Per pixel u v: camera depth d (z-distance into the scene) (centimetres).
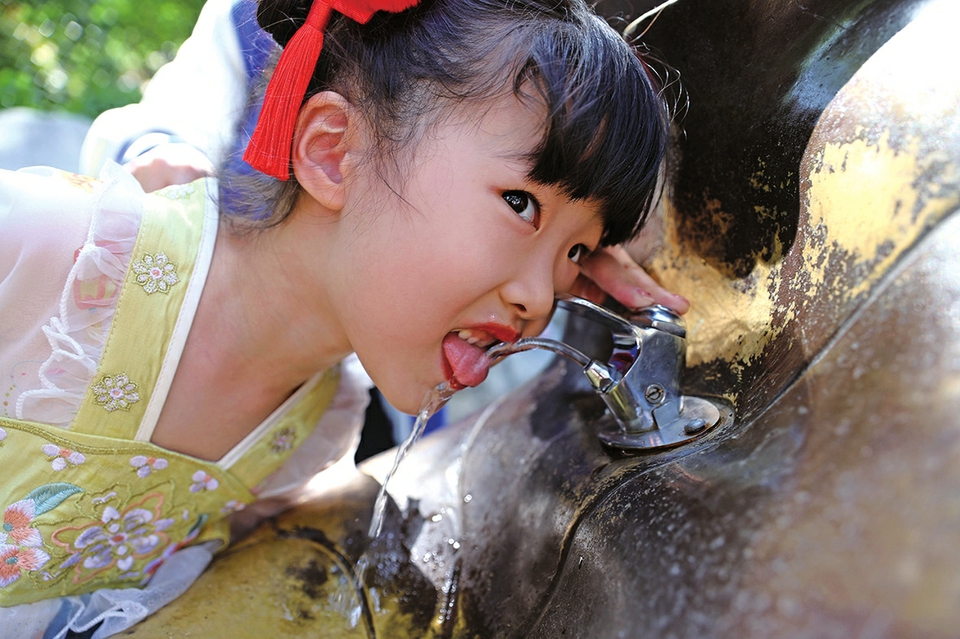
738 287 76
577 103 73
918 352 45
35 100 228
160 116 117
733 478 51
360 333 85
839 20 68
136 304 86
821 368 53
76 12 250
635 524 56
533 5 81
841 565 39
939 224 52
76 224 85
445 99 78
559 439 85
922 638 34
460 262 76
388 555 84
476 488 90
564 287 85
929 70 60
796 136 69
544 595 67
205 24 108
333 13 85
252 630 77
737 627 41
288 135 84
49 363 83
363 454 164
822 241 63
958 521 36
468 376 83
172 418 91
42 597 87
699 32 76
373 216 81
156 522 92
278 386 96
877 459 42
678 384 74
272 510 104
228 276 91
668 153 83
